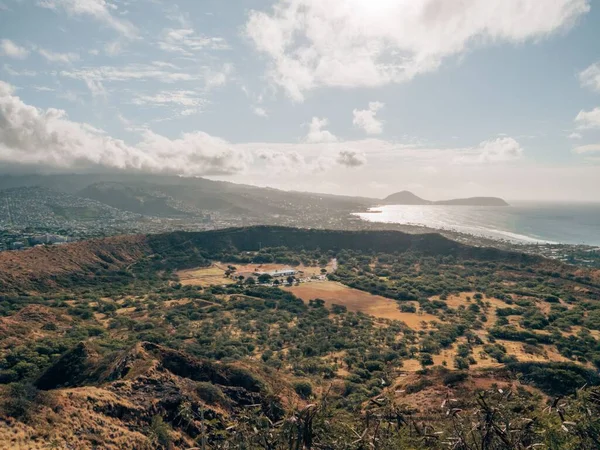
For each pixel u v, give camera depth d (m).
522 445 13.77
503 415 14.80
